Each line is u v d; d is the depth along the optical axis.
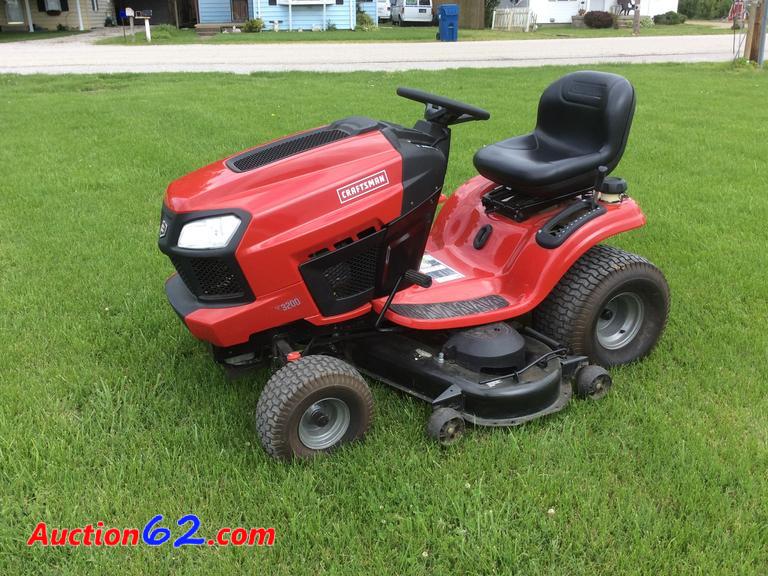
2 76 13.05
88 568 2.18
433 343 3.06
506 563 2.16
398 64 15.25
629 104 3.17
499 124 8.35
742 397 3.02
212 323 2.53
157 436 2.77
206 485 2.52
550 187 3.09
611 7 33.12
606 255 3.17
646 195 5.82
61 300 3.96
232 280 2.57
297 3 26.02
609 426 2.82
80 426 2.82
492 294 3.04
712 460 2.59
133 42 21.08
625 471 2.56
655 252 4.60
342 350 3.11
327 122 8.47
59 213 5.37
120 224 5.17
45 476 2.52
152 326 3.68
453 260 3.29
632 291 3.20
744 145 7.49
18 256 4.55
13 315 3.79
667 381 3.16
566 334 3.07
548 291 2.99
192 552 2.24
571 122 3.38
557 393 2.87
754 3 14.00
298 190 2.58
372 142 2.77
